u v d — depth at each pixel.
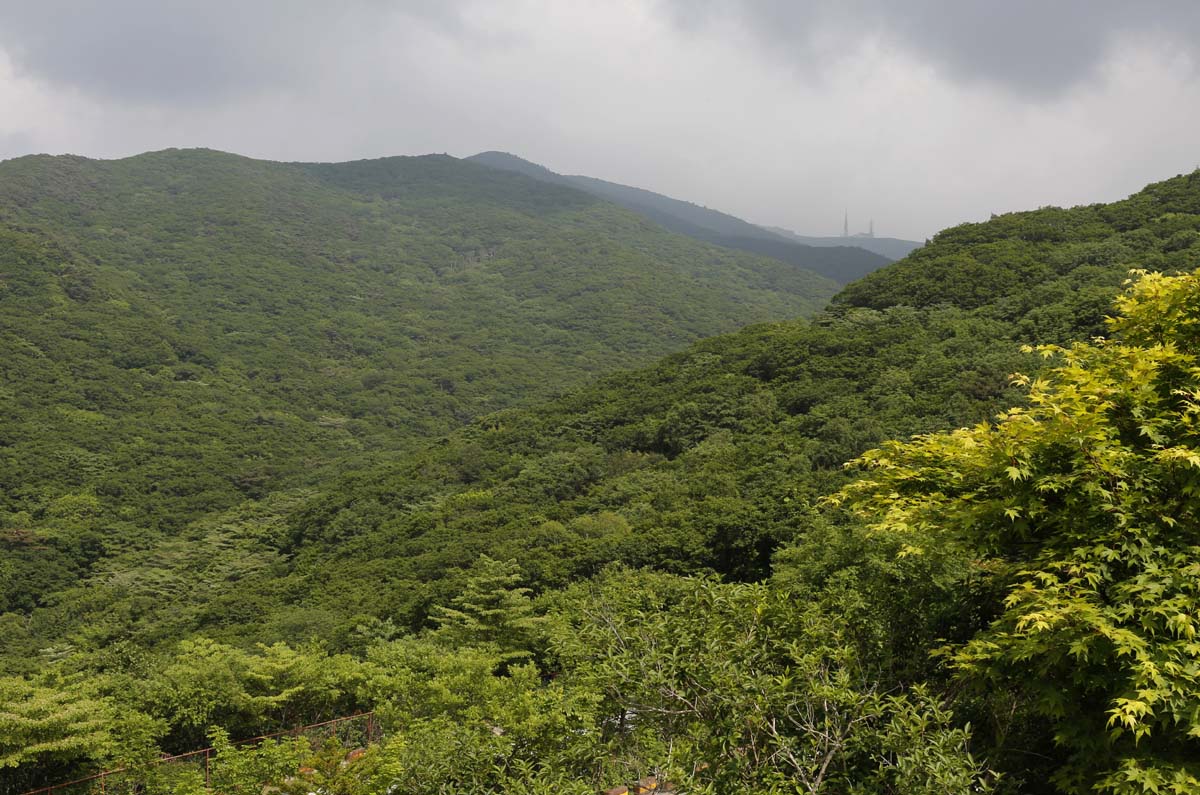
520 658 29.59
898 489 8.95
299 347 142.50
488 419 74.75
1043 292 48.72
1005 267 56.72
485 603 32.81
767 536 33.56
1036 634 6.81
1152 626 6.41
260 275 172.25
